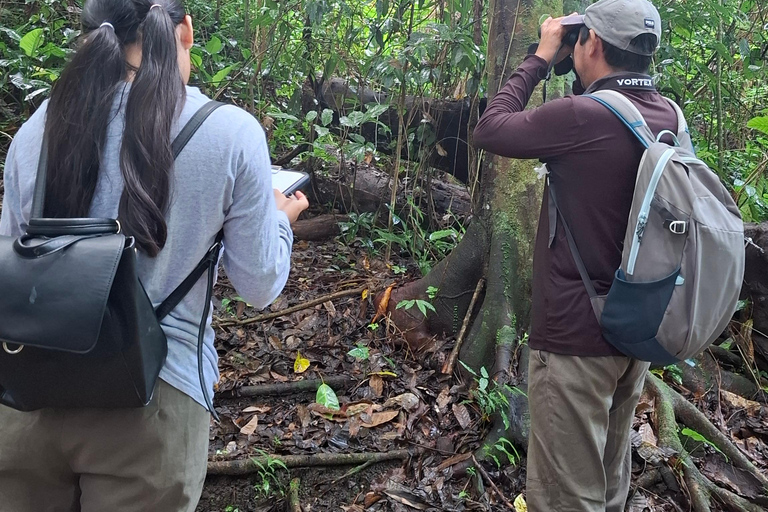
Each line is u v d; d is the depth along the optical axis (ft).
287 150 14.43
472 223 10.05
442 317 10.00
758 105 14.85
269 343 10.09
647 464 8.09
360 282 11.60
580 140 5.39
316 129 12.10
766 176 12.94
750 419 9.46
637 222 5.17
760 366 10.70
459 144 12.46
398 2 12.37
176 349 4.09
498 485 7.90
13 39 13.60
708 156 12.38
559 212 5.65
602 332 5.48
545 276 5.82
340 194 13.53
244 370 9.50
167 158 3.76
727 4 12.84
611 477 6.48
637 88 5.65
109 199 3.86
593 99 5.44
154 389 3.97
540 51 6.17
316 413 8.75
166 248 3.91
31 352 3.64
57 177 3.82
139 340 3.65
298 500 7.64
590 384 5.57
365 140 13.04
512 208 9.41
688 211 5.04
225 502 7.74
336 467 8.00
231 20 16.11
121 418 3.98
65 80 3.86
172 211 3.87
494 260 9.44
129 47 4.07
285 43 13.79
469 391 8.96
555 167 5.62
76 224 3.65
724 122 14.11
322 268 12.19
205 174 3.88
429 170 12.66
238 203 4.02
